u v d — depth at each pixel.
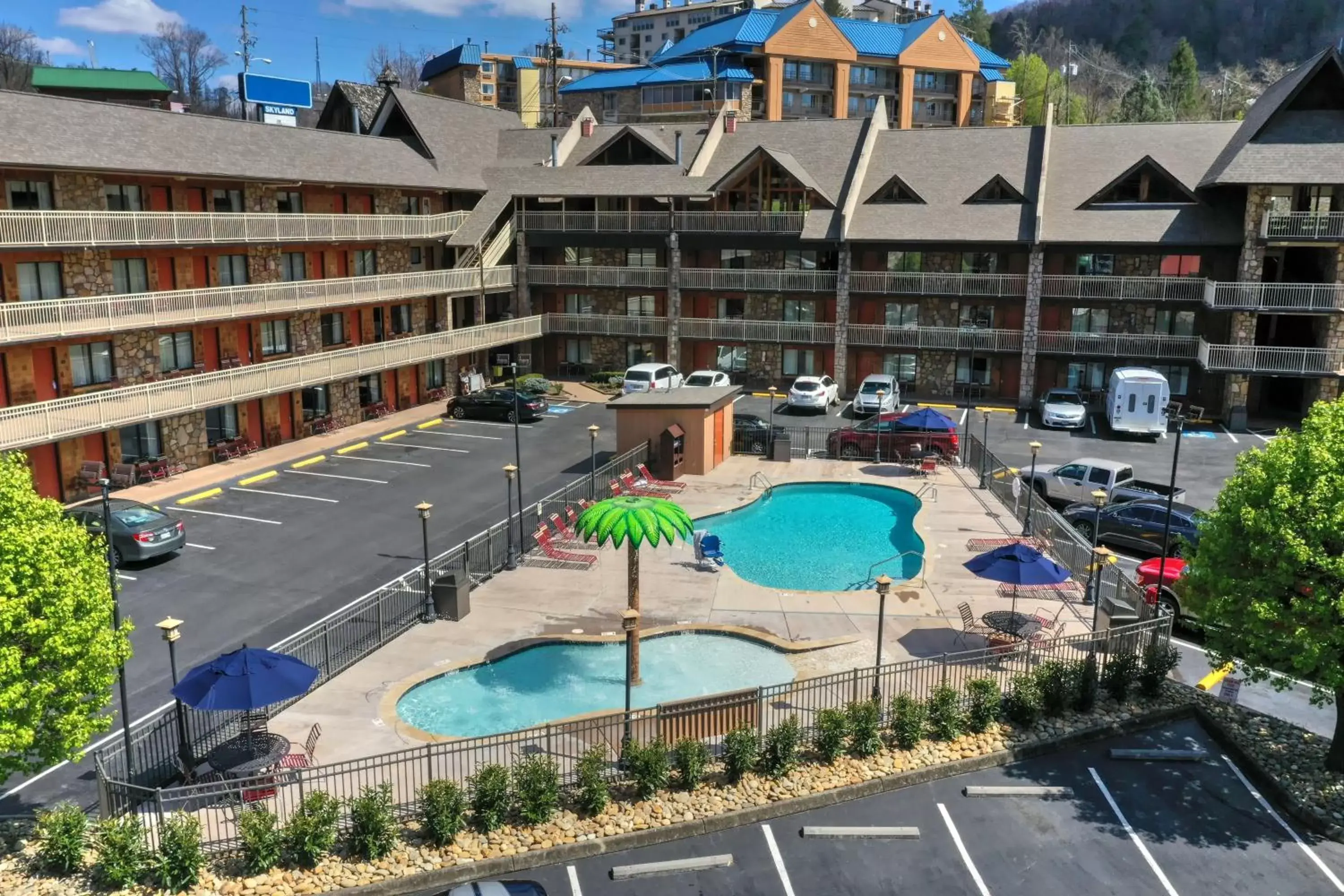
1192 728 21.86
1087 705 21.81
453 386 58.16
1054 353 53.84
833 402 55.69
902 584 28.83
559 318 61.09
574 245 60.19
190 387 38.91
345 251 50.56
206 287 42.50
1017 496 34.62
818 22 101.44
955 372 57.44
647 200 60.03
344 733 20.25
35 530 16.19
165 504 36.69
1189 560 20.55
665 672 23.50
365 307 52.00
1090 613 26.56
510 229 60.28
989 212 54.81
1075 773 20.03
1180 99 118.69
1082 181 54.94
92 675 16.52
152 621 26.52
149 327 37.97
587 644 24.88
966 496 37.97
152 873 16.14
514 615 26.55
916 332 55.72
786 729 19.44
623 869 16.88
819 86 103.75
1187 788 19.53
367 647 24.14
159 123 41.34
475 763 19.23
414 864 16.83
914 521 34.84
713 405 40.81
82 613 16.52
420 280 53.22
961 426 50.62
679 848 17.59
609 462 40.69
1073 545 28.86
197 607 27.45
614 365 62.59
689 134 63.94
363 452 45.19
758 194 58.31
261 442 45.09
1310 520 17.77
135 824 16.44
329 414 48.72
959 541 32.69
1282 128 48.06
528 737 18.69
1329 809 18.41
